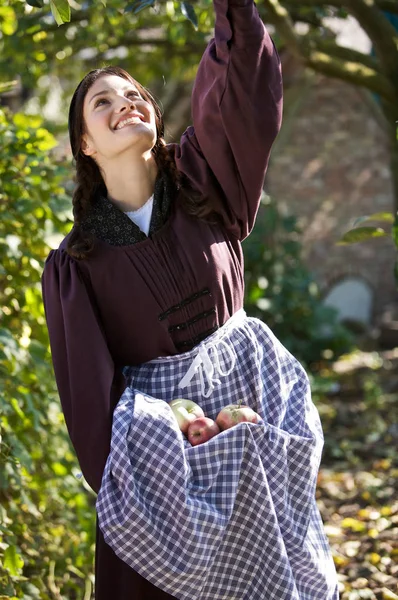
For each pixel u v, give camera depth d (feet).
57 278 8.49
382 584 13.24
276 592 7.80
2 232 12.04
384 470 20.17
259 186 8.69
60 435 12.90
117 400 8.15
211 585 7.95
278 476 7.99
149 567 7.53
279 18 18.81
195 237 8.49
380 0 20.93
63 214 12.35
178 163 8.67
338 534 15.78
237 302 8.79
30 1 10.11
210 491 7.70
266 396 8.54
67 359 8.32
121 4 16.88
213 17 16.58
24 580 10.96
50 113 30.40
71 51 24.14
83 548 12.66
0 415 11.07
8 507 11.89
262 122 8.34
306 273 34.35
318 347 33.47
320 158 41.14
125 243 8.42
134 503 7.45
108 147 8.30
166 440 7.70
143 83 29.27
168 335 8.36
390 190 40.91
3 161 11.96
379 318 40.78
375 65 21.84
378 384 29.53
